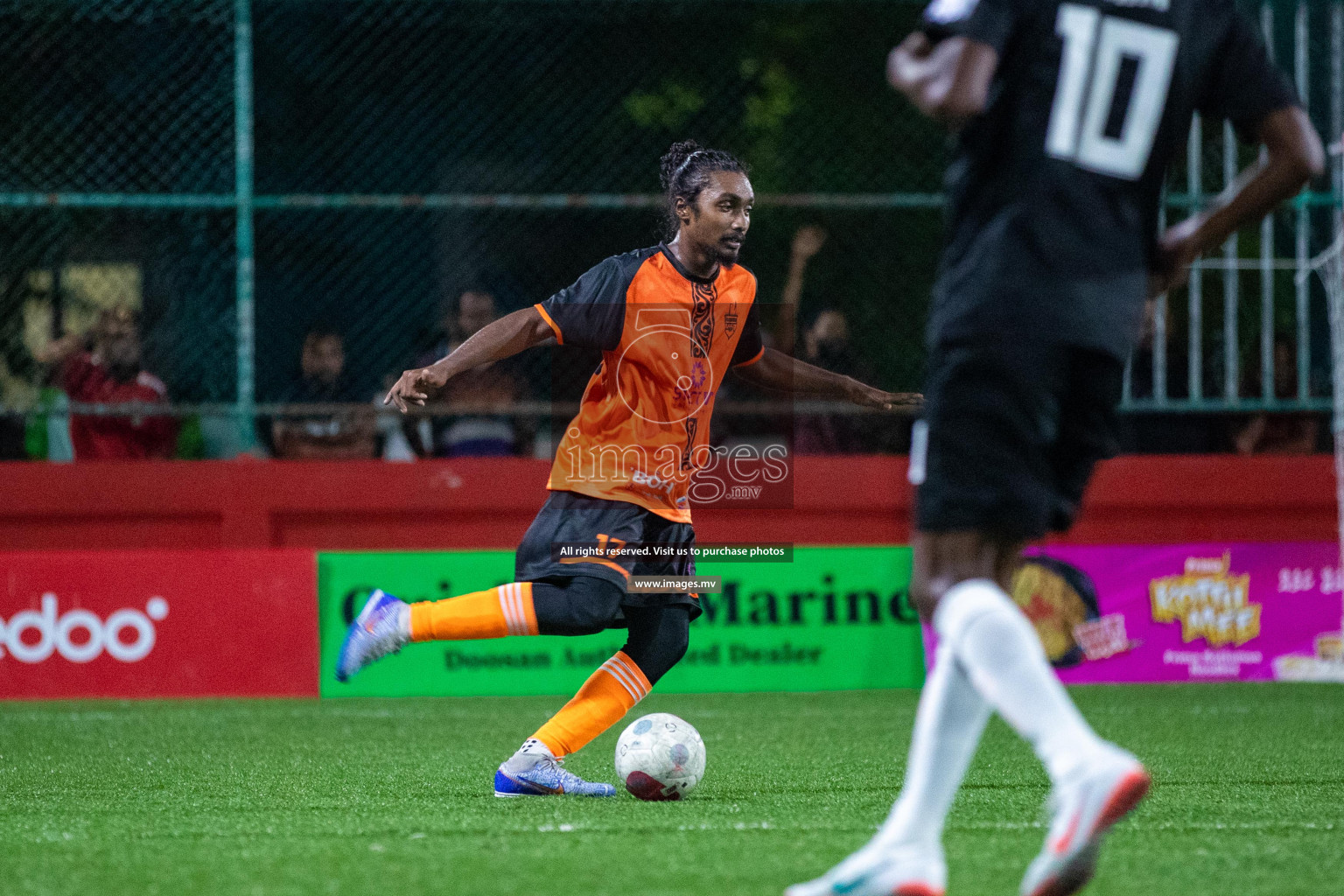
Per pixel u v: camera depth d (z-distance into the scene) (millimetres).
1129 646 27469
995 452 8570
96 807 14023
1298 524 28859
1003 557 9359
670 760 13969
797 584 26906
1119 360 8891
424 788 15266
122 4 28234
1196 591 27688
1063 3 8875
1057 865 8008
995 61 8594
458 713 24156
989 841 11570
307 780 16125
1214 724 21719
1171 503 28562
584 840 11562
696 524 26969
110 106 29344
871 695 26672
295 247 30891
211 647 26297
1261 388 28297
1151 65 8922
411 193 32250
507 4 32406
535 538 13609
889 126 35312
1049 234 8648
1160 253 9328
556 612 13312
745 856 10812
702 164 13508
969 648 8336
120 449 28438
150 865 10648
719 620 26734
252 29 30938
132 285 29281
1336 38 27859
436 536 27859
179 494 27609
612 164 33969
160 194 29562
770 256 32188
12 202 26531
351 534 27797
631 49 34219
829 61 35750
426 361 28609
